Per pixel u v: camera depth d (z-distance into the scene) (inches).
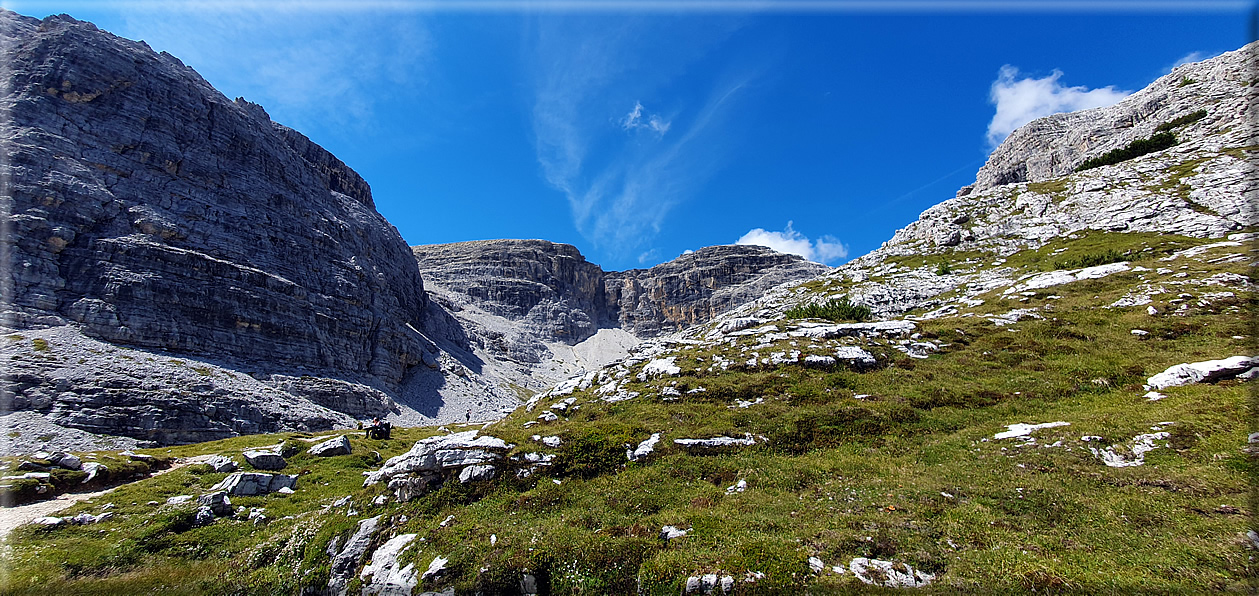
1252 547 531.5
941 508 749.9
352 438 2447.1
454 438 1079.0
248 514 1252.5
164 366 3555.6
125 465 1769.2
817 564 649.6
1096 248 2751.0
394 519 920.9
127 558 979.3
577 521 840.9
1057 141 5639.8
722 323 3631.9
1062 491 729.6
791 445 1080.2
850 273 3791.8
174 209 4621.1
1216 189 2755.9
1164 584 509.7
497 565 737.0
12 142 3885.3
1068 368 1293.1
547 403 1643.7
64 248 3782.0
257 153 5777.6
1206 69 4370.1
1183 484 673.6
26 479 1488.7
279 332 4726.9
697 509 853.8
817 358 1493.6
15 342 3107.8
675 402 1360.7
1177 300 1588.3
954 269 3267.7
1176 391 987.3
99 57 4699.8
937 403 1202.6
